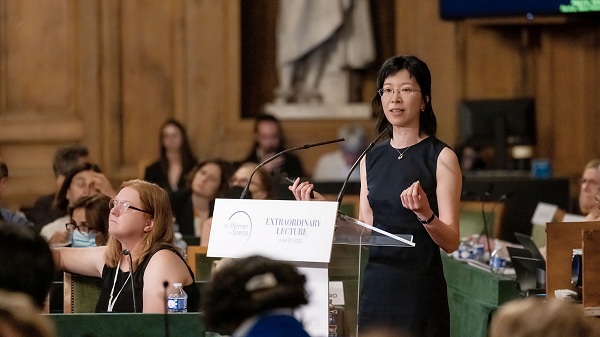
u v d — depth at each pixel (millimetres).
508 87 23281
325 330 7902
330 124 23375
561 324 4391
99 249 10516
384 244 8281
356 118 23391
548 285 10203
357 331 8828
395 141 9242
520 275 11586
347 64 23516
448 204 8875
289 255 7941
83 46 23469
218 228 8195
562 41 23188
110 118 23438
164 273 9641
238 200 8203
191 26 23484
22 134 23469
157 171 19734
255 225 8102
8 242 6090
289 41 23281
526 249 11484
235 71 23562
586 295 9570
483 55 23328
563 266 10195
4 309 4344
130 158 23516
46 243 6227
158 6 23453
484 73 23328
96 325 8320
